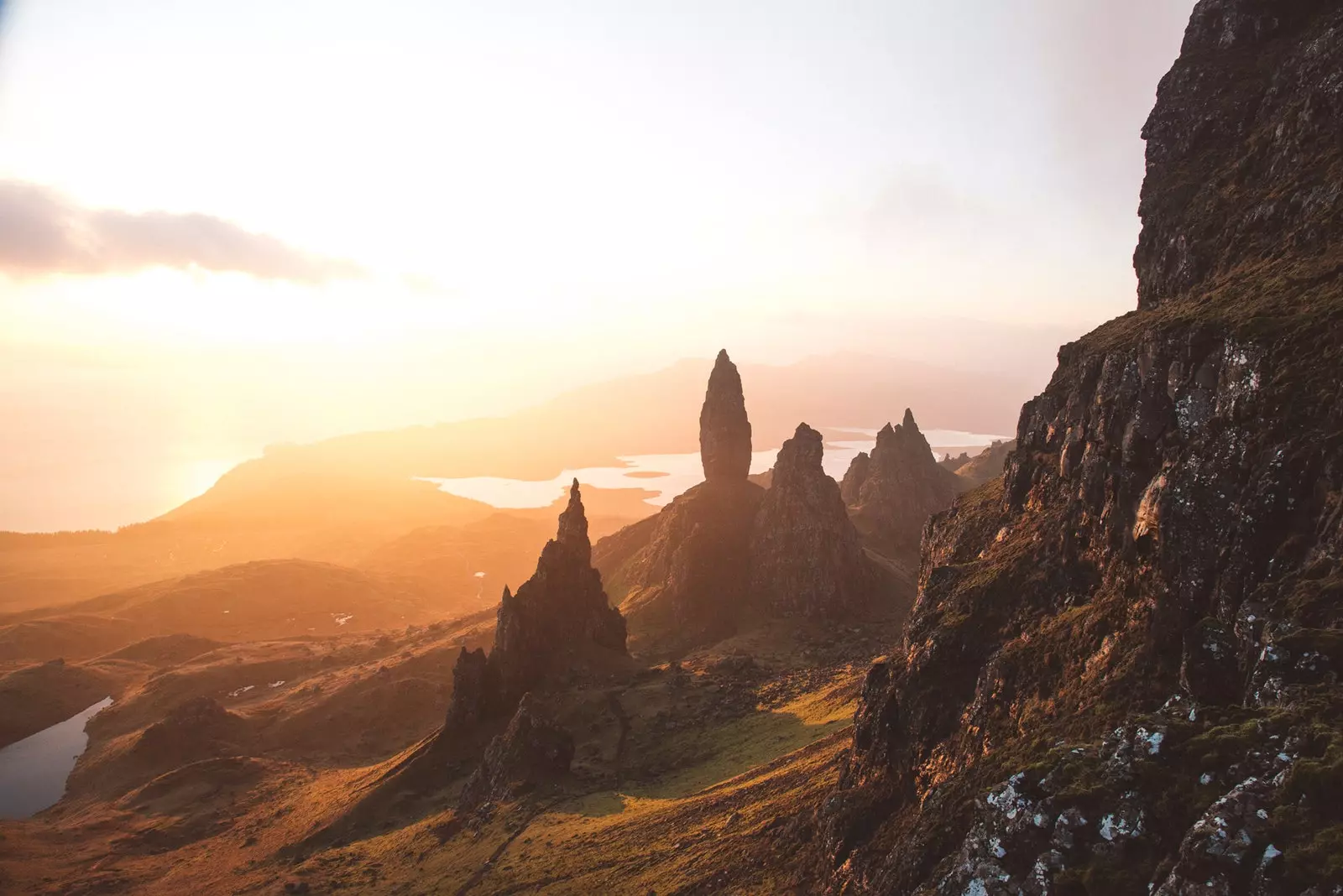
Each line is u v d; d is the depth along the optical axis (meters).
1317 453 47.19
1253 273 73.69
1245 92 100.19
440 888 112.50
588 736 162.50
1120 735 39.50
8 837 169.50
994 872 37.56
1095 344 87.56
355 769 192.00
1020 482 87.38
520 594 195.88
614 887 91.56
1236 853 29.88
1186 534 52.28
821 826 72.62
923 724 69.00
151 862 158.50
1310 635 37.38
